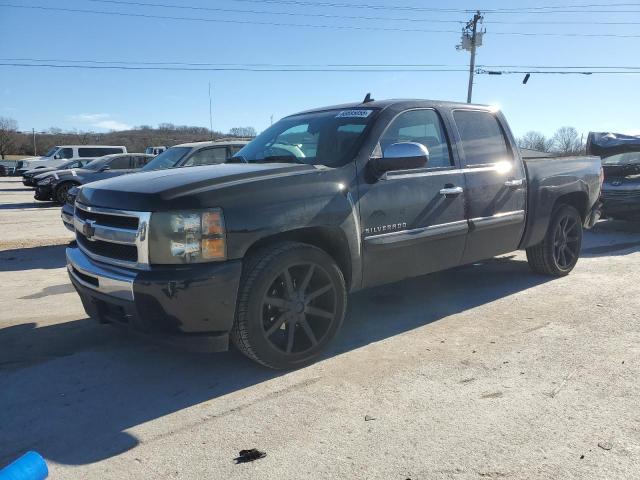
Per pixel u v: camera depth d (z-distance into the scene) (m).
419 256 4.62
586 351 4.14
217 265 3.42
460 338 4.48
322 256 3.90
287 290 3.77
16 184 31.84
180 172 4.13
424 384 3.62
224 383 3.71
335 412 3.28
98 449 2.94
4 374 3.93
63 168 22.92
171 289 3.33
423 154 4.09
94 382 3.78
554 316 5.00
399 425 3.11
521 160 5.68
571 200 6.56
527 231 5.76
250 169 3.99
